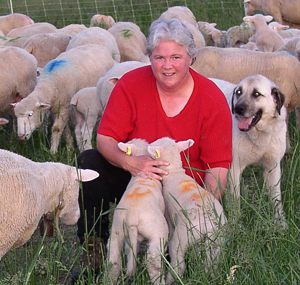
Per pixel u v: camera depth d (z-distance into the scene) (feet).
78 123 23.24
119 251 12.33
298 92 22.52
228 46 35.63
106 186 14.20
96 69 24.98
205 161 13.91
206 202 12.55
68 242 15.64
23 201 11.75
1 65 23.34
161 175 13.53
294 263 11.69
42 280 13.03
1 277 13.38
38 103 22.00
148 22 47.14
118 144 13.48
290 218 13.89
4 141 23.57
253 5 45.68
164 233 12.34
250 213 14.70
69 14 49.08
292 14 43.09
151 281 11.96
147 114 13.89
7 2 53.52
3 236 11.78
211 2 51.01
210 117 13.69
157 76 13.20
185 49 12.91
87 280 13.02
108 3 52.80
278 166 16.63
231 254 11.89
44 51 29.12
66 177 12.96
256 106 15.49
